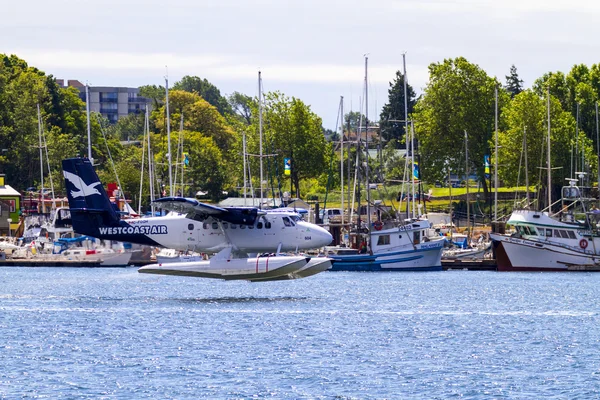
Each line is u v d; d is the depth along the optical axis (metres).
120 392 88.38
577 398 86.25
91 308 144.62
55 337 117.00
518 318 134.75
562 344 112.62
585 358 104.06
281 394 87.50
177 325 126.12
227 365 99.69
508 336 118.31
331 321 130.00
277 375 95.00
